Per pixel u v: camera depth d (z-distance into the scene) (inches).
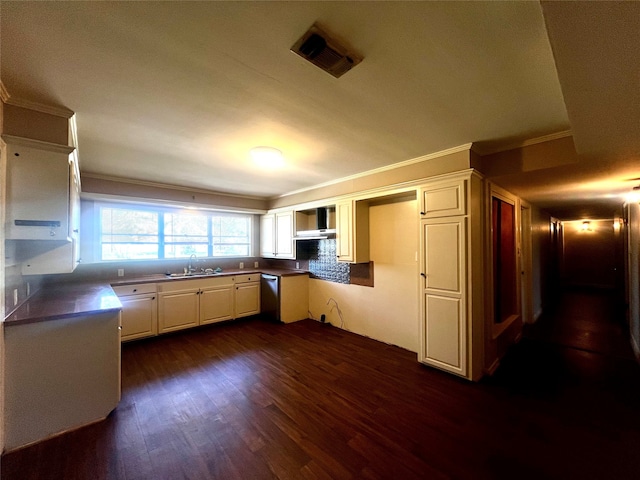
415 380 104.5
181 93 67.1
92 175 138.9
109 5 41.9
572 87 47.6
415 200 135.6
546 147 94.7
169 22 45.5
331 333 161.8
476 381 103.3
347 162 122.6
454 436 73.8
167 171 135.3
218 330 166.9
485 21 45.3
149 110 75.2
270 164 122.6
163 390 97.9
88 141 96.2
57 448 69.6
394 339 142.4
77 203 110.6
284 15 44.5
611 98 51.0
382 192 130.9
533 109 74.9
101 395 81.0
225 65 56.9
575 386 99.7
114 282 138.3
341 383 102.7
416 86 64.4
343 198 151.1
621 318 190.2
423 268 114.6
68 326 77.0
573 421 79.7
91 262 147.7
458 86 64.3
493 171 107.3
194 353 131.4
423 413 84.0
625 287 193.5
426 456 66.8
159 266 171.3
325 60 55.1
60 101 70.1
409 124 84.4
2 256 66.6
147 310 146.3
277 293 181.3
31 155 71.1
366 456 66.8
